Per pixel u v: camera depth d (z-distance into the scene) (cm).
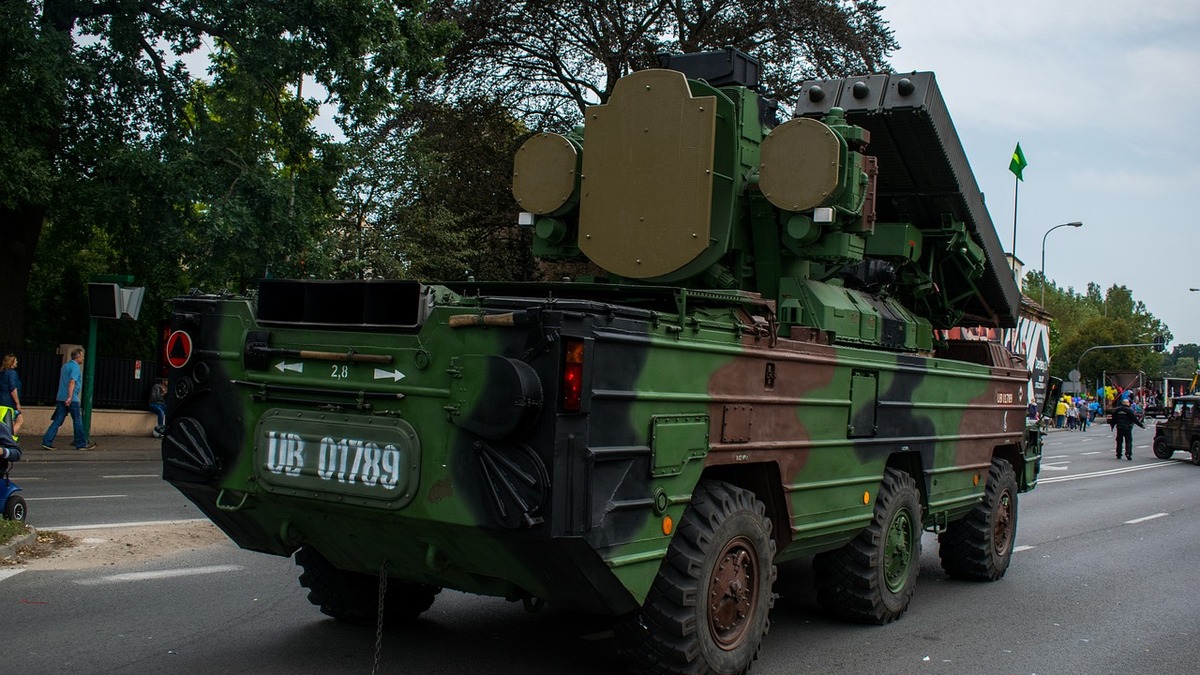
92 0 1855
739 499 550
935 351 980
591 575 457
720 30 2544
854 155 682
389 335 475
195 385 537
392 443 468
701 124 671
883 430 717
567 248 749
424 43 2044
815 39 2573
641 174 688
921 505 795
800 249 693
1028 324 4306
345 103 1927
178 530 970
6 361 1720
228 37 1888
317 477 490
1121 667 657
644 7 2622
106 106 1902
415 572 521
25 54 1670
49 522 999
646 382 478
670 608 507
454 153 2694
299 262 1950
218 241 1823
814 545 649
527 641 643
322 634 637
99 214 1856
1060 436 4719
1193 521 1502
